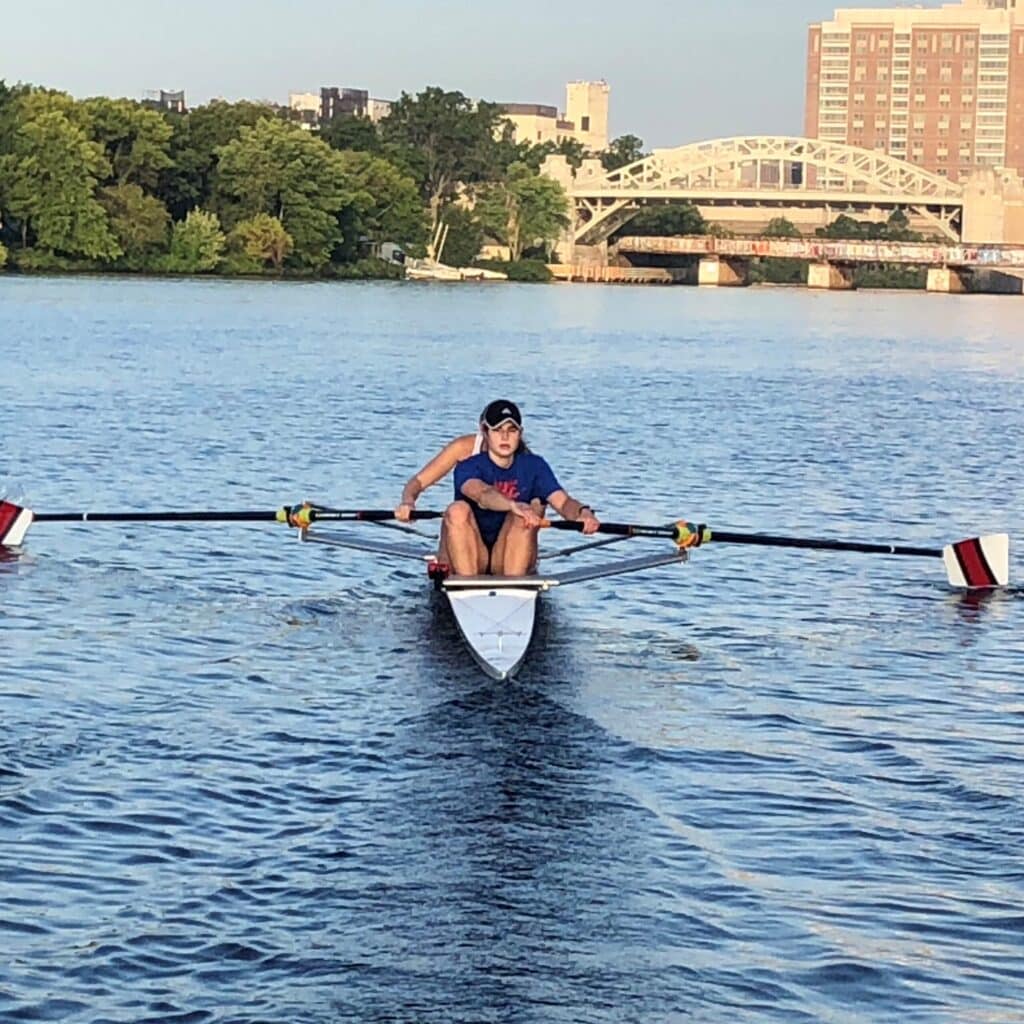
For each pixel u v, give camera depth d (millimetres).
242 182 149000
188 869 10891
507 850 11344
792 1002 9430
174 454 31953
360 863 11062
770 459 34094
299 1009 9234
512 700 14984
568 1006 9359
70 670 15625
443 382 52750
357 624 17891
